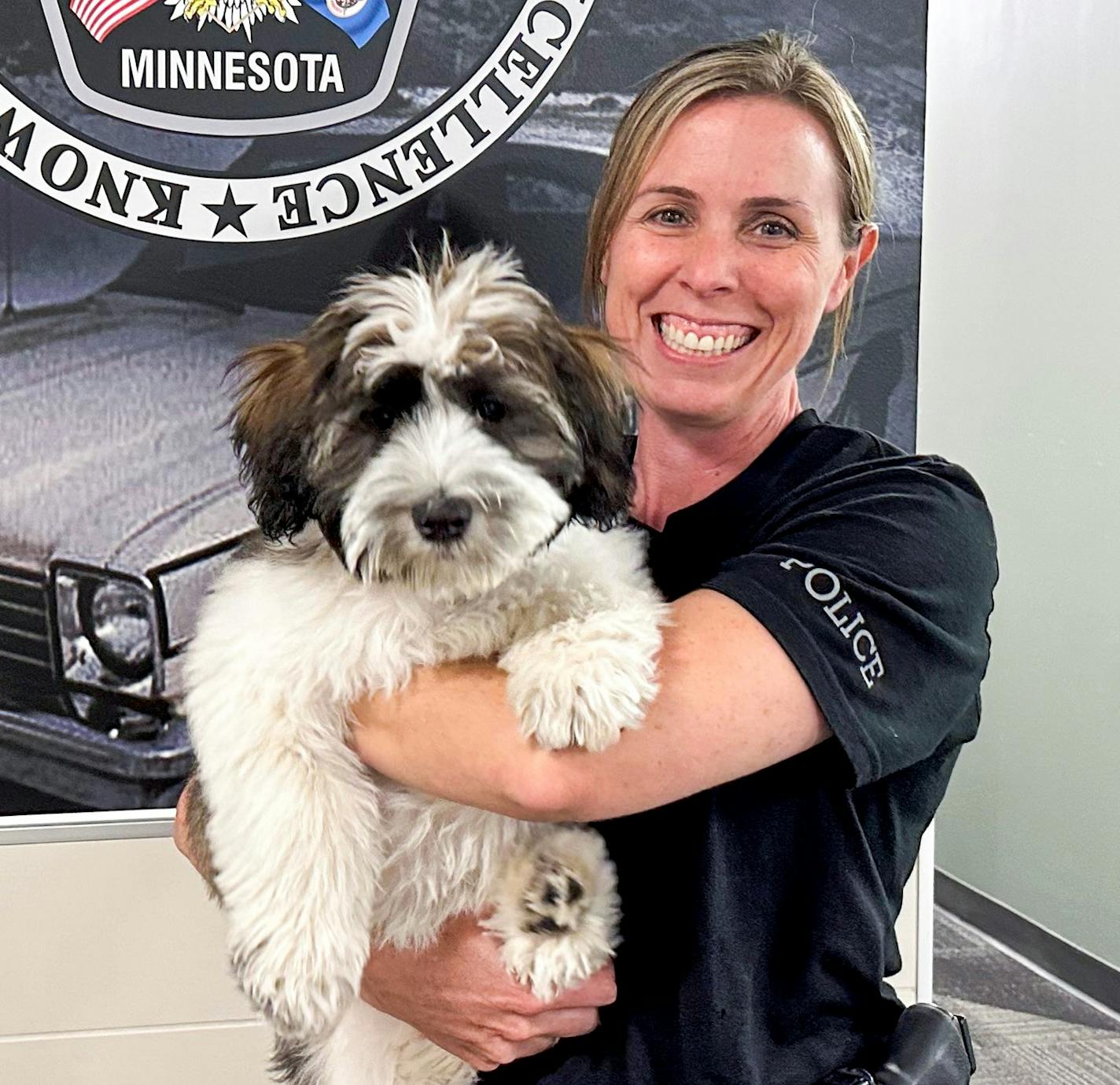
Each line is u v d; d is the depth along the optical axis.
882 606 1.47
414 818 1.71
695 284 1.93
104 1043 2.53
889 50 2.44
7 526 2.36
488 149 2.40
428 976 1.66
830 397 2.51
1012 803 4.58
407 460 1.53
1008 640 4.54
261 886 1.58
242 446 1.87
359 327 1.60
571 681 1.35
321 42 2.34
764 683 1.39
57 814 2.45
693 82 1.94
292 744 1.60
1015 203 4.32
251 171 2.36
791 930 1.60
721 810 1.58
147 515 2.40
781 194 1.91
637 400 1.89
